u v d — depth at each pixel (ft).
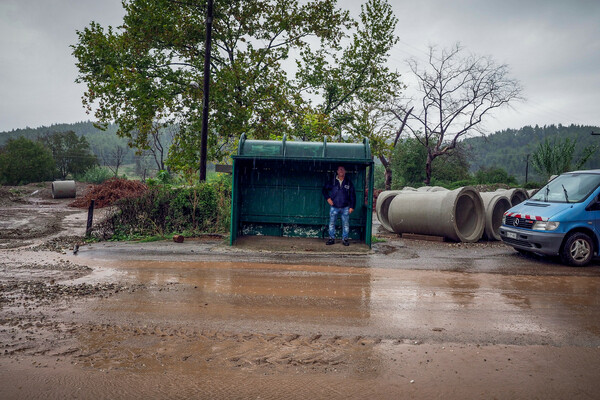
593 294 19.61
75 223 54.49
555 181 32.24
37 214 67.72
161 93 68.08
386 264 27.12
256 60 74.28
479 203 39.91
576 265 27.50
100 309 15.83
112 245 34.42
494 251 34.30
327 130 68.85
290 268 24.98
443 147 139.33
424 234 42.83
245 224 38.96
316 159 33.68
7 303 16.49
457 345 12.76
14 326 13.85
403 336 13.47
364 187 38.01
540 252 28.09
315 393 9.63
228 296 18.02
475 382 10.28
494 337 13.48
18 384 9.87
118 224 39.78
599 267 27.30
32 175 192.85
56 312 15.40
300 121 73.36
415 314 15.88
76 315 15.07
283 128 74.02
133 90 66.44
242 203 38.42
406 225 44.06
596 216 27.99
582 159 140.97
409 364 11.32
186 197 42.68
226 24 75.82
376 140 86.48
